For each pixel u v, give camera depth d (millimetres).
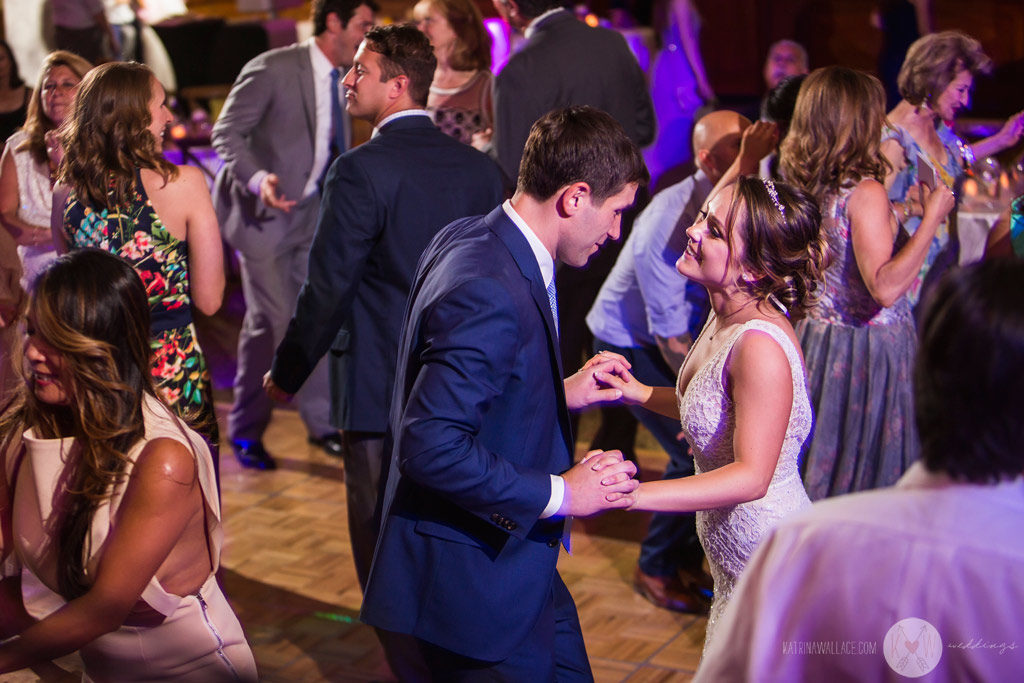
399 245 2607
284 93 3959
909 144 3027
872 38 8633
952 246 3135
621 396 2205
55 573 1719
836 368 2717
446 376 1661
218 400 4938
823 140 2623
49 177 2959
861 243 2611
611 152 1754
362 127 7082
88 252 1689
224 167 4117
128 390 1651
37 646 1646
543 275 1838
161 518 1644
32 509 1723
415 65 2639
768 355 1832
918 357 1067
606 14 7875
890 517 1024
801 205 1896
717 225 1912
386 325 2648
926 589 979
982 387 993
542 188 1780
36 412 1734
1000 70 8219
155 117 2605
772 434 1827
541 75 3543
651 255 2924
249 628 3080
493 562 1806
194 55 7172
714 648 1108
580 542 3576
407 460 1676
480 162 2746
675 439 2984
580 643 2113
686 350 2973
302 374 2688
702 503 1790
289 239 4070
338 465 4297
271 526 3766
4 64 3891
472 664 1872
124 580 1634
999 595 958
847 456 2742
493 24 5875
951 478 1032
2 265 2871
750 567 1090
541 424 1817
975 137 6742
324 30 3936
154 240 2607
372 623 1846
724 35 8789
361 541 2779
